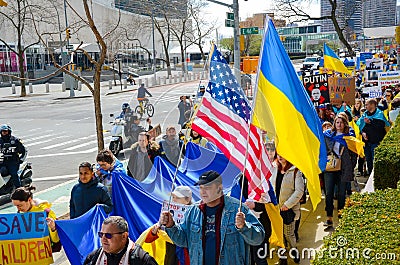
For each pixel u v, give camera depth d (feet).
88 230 17.48
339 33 92.38
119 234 12.91
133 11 182.09
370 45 216.13
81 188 18.99
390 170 22.94
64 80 151.12
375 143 33.50
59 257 21.98
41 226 17.53
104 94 122.83
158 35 208.44
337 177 25.70
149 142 20.79
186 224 14.55
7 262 17.53
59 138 63.16
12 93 141.90
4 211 30.25
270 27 15.64
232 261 13.93
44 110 97.96
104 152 21.18
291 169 20.74
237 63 62.69
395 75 54.34
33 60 189.16
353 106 41.88
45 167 45.50
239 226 13.37
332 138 25.29
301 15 93.30
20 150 33.09
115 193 19.11
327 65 48.32
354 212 14.76
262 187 16.51
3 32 157.17
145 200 18.92
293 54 236.43
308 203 29.71
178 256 16.30
